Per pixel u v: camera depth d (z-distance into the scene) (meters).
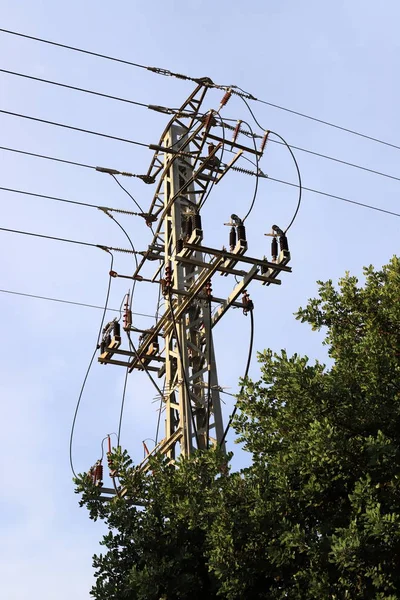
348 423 13.91
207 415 17.67
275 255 18.73
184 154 20.09
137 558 14.97
